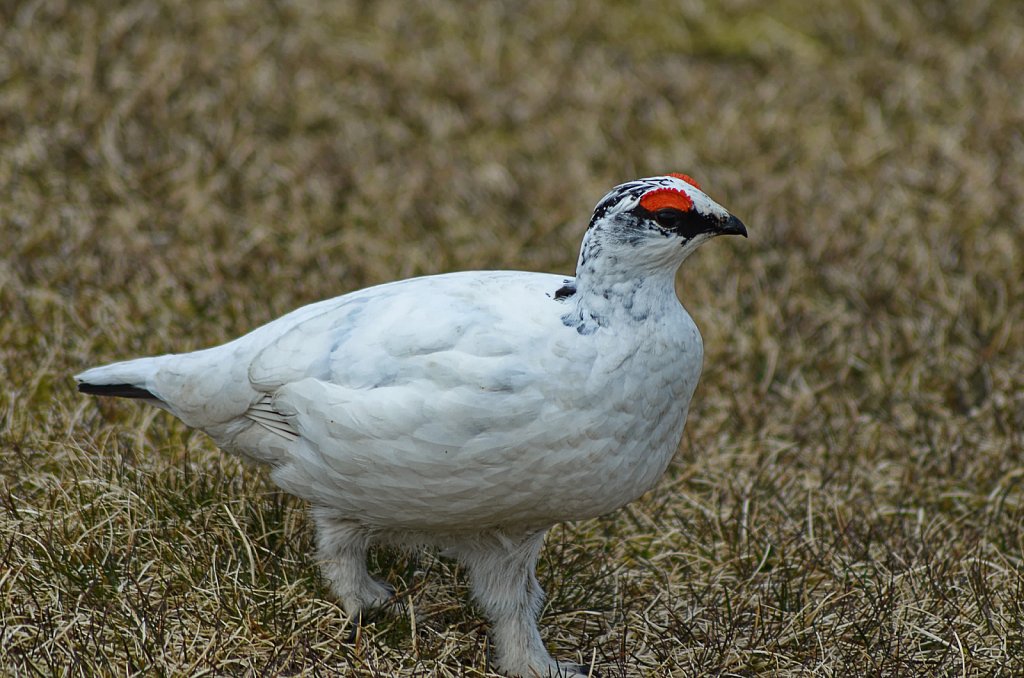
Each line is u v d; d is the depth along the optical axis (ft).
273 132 40.86
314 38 45.98
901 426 29.40
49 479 23.52
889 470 27.89
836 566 24.26
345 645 20.36
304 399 18.69
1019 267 35.63
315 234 35.60
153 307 30.68
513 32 49.24
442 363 17.74
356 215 36.96
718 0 52.60
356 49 46.19
